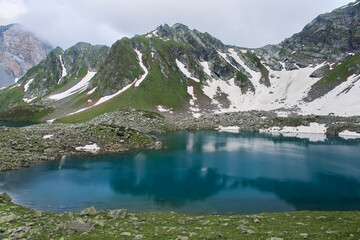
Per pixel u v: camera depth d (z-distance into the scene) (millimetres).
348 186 41750
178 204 33688
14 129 71250
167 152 69188
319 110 138500
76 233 18984
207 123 132250
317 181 44531
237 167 54031
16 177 44469
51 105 194125
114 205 33031
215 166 54719
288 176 47625
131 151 68375
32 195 36188
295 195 37438
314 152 71375
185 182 43469
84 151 64438
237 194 37781
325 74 179500
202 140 91188
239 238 17406
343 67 173375
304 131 117312
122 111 125938
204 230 20156
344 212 27828
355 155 67125
